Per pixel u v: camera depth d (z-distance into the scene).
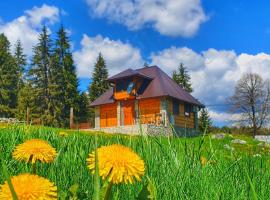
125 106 45.19
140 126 3.42
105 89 84.94
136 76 44.00
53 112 67.81
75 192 2.32
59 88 70.19
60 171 3.25
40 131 4.64
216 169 3.53
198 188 2.96
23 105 68.31
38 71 69.88
